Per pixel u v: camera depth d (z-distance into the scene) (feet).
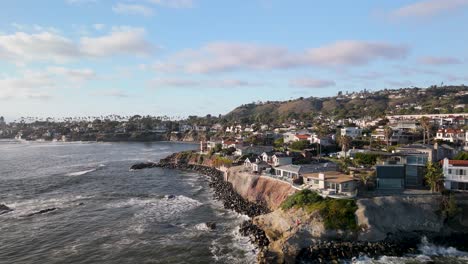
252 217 238.68
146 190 333.83
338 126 641.40
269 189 267.80
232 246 192.85
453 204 191.01
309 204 204.23
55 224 228.02
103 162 549.95
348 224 186.19
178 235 209.36
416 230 187.93
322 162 329.31
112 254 183.52
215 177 395.34
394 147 341.41
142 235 209.36
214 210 261.85
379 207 192.54
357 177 233.96
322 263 169.58
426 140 411.54
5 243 196.44
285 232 192.85
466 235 186.19
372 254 175.32
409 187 225.15
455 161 211.00
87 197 302.04
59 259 177.88
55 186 347.77
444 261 169.27
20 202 282.56
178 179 396.57
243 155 422.41
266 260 169.78
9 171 443.73
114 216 246.06
